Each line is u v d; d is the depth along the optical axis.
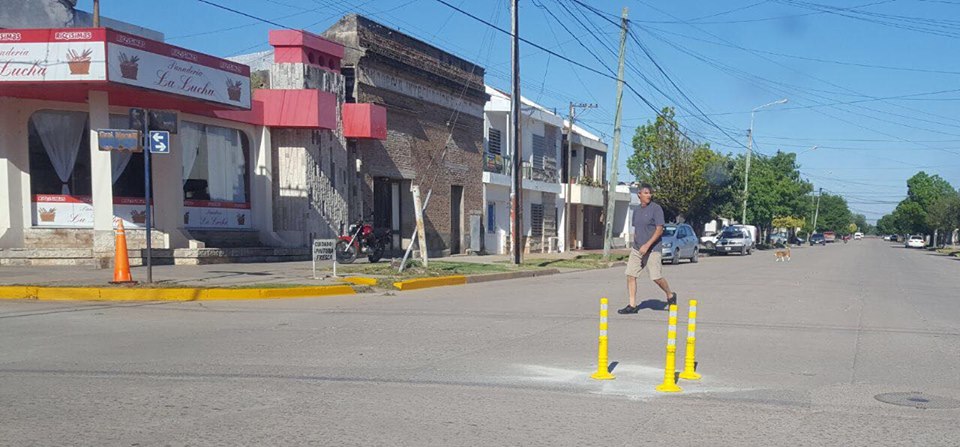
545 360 8.27
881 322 11.80
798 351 9.08
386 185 26.14
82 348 8.71
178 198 19.17
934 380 7.55
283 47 21.72
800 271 25.30
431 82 27.84
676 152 46.91
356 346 8.99
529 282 19.08
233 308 12.30
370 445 5.24
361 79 24.03
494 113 33.97
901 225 109.06
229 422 5.77
